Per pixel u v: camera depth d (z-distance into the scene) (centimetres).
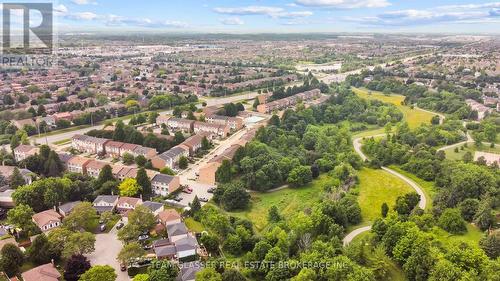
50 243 16988
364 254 16738
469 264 15362
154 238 19138
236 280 15038
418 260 15662
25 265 16725
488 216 19125
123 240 18138
